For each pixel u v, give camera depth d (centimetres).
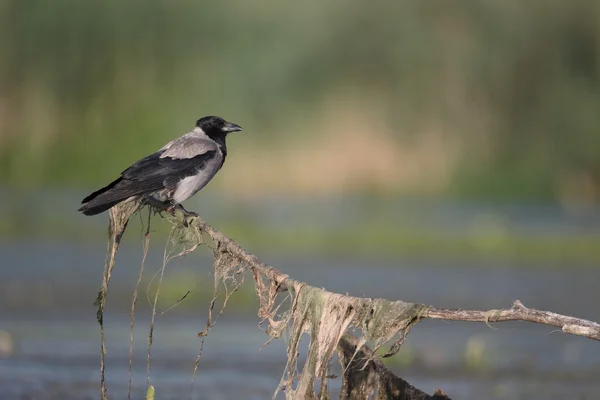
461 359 1344
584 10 3834
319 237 2542
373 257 2341
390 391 899
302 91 3541
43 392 1073
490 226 2728
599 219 3184
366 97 3559
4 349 1301
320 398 812
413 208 3259
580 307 1738
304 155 3491
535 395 1119
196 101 3606
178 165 1002
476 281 2031
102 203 918
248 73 3547
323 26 3556
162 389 1106
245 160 3466
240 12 3597
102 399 925
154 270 2069
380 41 3581
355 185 3512
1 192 3328
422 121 3612
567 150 3816
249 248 2402
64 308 1622
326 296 816
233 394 1094
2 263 2091
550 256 2469
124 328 1491
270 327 843
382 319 770
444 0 3634
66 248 2366
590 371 1274
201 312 1641
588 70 3841
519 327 1628
